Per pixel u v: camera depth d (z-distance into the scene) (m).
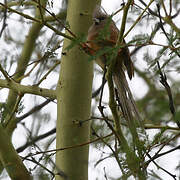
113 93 6.49
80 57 7.82
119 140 6.55
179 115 5.42
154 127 7.12
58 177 7.24
